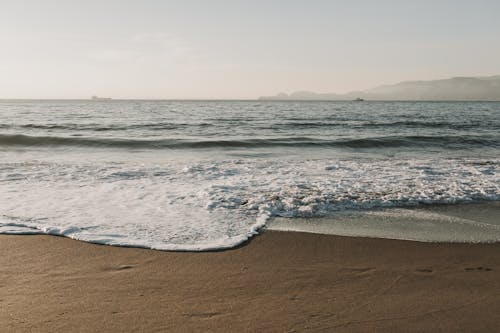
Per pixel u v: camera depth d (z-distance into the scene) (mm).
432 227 5770
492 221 6125
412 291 3641
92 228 5422
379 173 10008
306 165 11297
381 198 7277
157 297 3400
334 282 3816
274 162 11883
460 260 4496
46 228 5250
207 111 63875
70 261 4238
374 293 3582
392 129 26531
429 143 18281
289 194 7535
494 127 28141
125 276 3861
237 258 4426
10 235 5039
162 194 7516
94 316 3043
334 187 8227
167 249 4648
